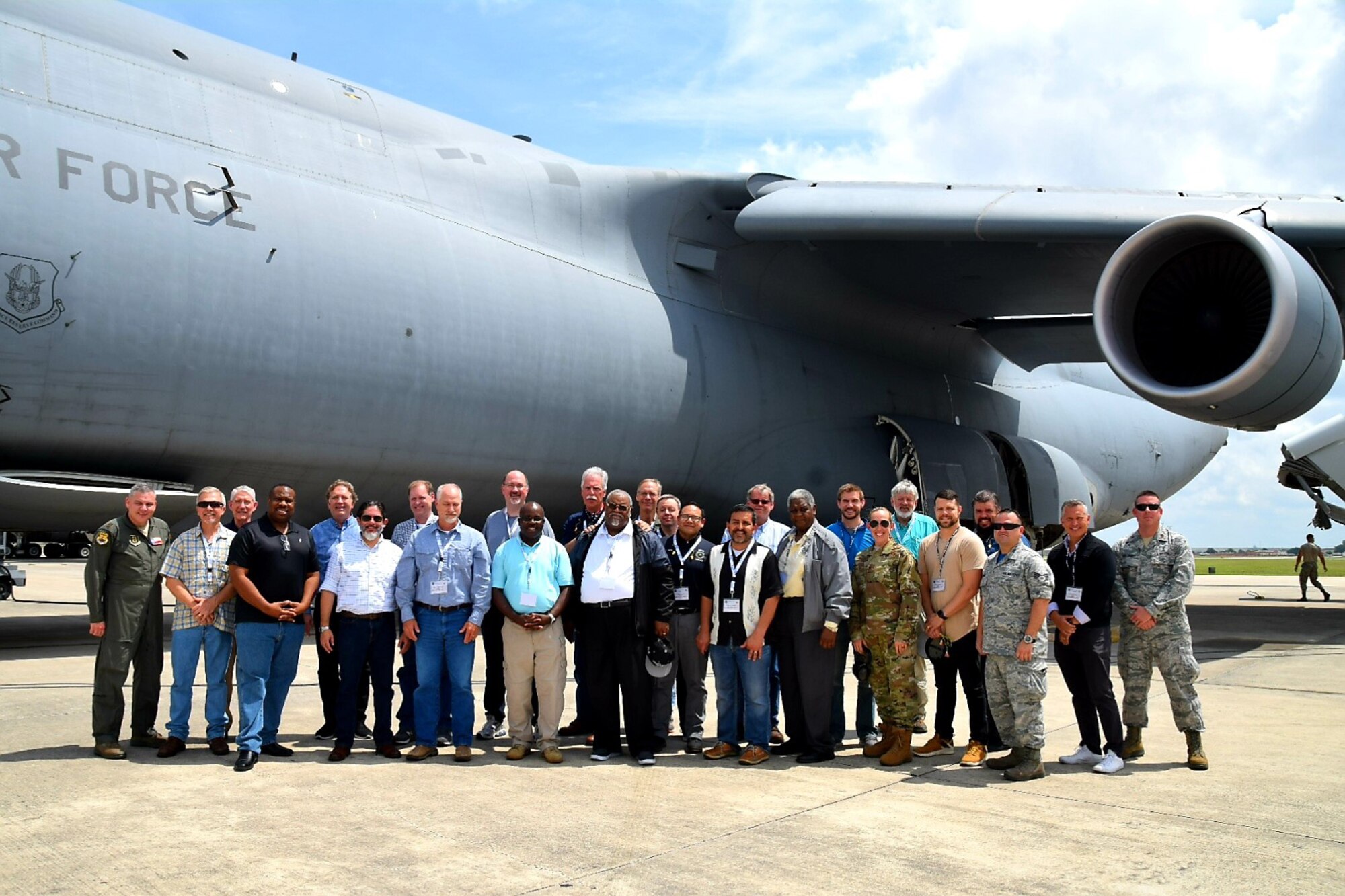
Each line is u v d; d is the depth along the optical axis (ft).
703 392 36.81
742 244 38.88
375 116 32.12
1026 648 16.69
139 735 18.15
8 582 52.80
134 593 17.52
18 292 23.16
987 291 41.78
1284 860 12.21
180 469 26.53
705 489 38.01
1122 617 18.17
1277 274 26.96
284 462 27.84
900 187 36.19
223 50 30.01
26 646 30.37
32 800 14.32
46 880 10.97
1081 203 32.60
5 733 18.58
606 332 34.01
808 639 18.38
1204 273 30.04
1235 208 30.58
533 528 18.20
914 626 18.28
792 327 41.42
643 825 13.56
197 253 25.73
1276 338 26.78
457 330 30.19
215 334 25.77
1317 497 56.03
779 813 14.33
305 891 10.80
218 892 10.71
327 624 18.47
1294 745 19.12
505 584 18.22
